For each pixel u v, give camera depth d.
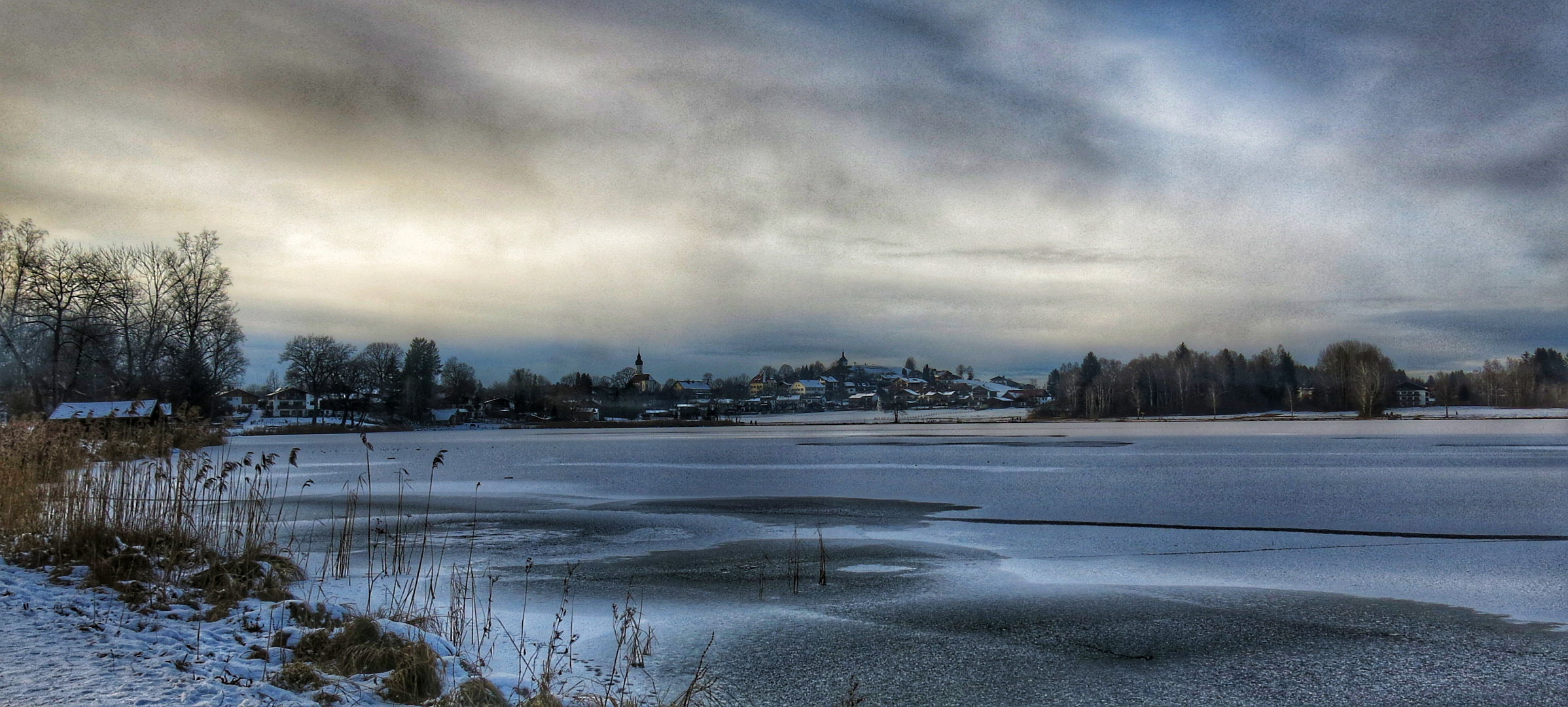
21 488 15.92
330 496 29.81
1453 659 10.24
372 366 140.12
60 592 10.95
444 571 15.83
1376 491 29.27
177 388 70.44
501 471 43.03
